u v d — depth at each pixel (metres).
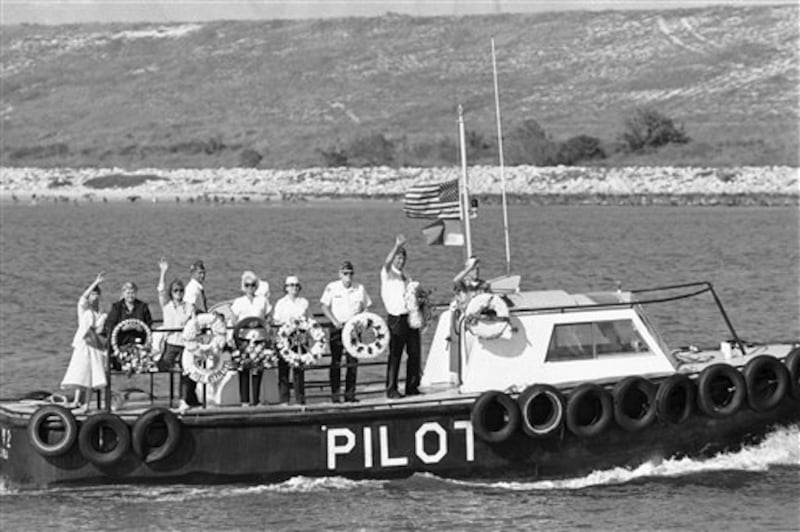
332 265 66.06
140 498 23.00
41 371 35.16
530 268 64.62
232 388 23.88
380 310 43.41
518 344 24.36
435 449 23.52
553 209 108.56
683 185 118.75
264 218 101.12
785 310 46.03
